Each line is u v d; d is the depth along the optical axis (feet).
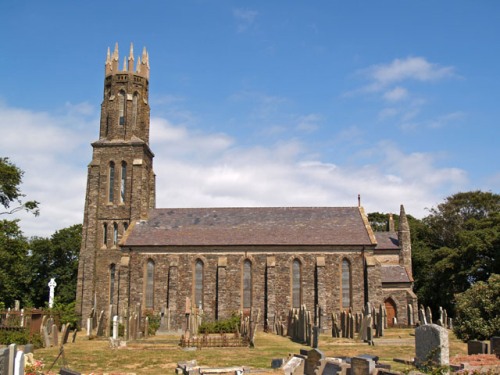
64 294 289.94
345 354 117.39
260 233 213.05
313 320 198.90
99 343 141.79
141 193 223.51
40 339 131.44
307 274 204.74
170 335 173.99
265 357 111.75
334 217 223.51
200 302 204.13
